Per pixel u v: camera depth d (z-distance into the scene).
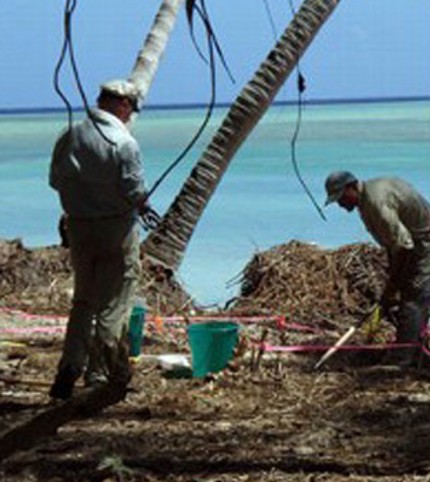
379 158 44.28
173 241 12.30
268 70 12.62
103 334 7.22
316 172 38.12
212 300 13.07
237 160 45.78
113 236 7.21
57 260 12.27
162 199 29.42
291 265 11.73
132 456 6.12
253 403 7.41
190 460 6.05
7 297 11.49
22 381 7.75
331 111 167.50
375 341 9.34
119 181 7.07
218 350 8.20
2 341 9.44
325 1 12.62
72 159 7.09
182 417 7.00
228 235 21.00
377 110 171.88
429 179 33.75
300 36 12.71
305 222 22.92
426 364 8.63
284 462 6.02
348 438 6.55
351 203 8.29
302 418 7.02
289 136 69.00
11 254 12.13
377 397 7.57
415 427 6.79
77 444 6.30
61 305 11.26
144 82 12.00
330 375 8.27
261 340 8.90
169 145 63.16
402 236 8.17
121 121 7.18
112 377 7.15
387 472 5.87
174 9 12.41
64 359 7.21
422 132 70.19
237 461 6.04
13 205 29.09
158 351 9.24
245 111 12.63
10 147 65.38
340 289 11.38
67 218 7.27
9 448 6.12
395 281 8.50
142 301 10.00
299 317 10.95
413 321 8.54
